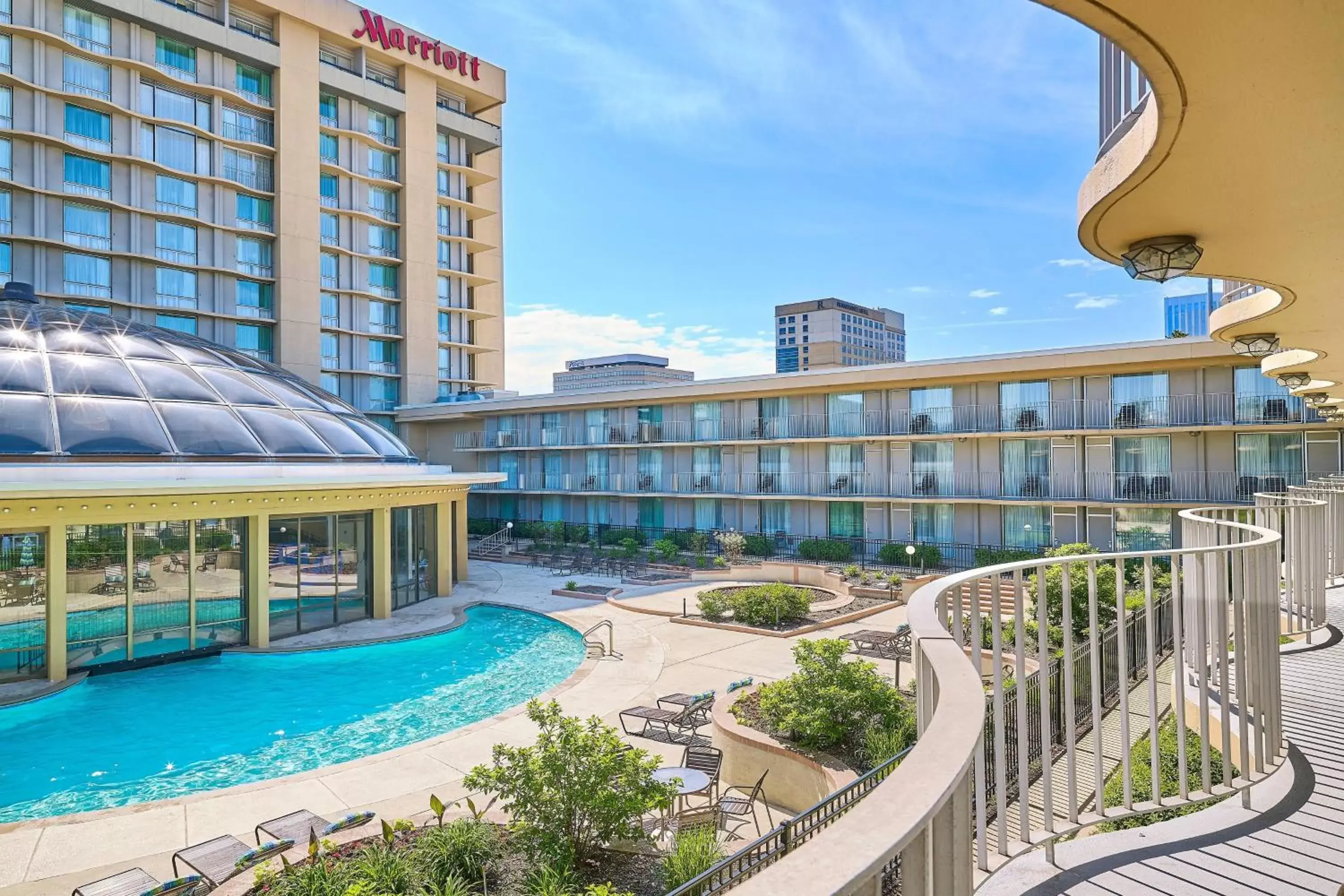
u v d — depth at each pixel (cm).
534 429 4888
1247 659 711
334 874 833
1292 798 639
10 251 4350
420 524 2959
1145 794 808
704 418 4153
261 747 1527
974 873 509
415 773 1296
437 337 6094
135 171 4728
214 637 2238
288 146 5269
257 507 2295
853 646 2028
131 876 922
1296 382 1292
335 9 5509
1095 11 288
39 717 1716
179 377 2653
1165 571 2414
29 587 1950
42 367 2397
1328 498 1562
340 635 2398
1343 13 272
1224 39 295
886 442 3562
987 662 1545
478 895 845
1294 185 436
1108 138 459
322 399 3212
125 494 2023
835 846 149
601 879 884
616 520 4522
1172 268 529
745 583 3170
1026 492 3188
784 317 13612
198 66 5003
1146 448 2969
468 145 6662
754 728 1306
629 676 1847
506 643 2352
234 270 5100
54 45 4441
